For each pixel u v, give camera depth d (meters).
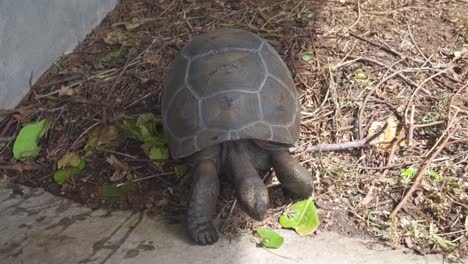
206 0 2.57
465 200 1.83
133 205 1.88
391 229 1.79
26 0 2.13
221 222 1.82
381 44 2.33
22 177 1.99
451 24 2.40
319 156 1.98
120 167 1.97
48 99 2.18
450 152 1.96
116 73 2.26
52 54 2.29
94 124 2.10
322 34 2.39
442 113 2.06
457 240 1.76
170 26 2.44
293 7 2.52
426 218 1.81
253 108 1.79
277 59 1.95
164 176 1.95
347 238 1.78
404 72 2.21
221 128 1.77
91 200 1.91
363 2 2.54
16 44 2.13
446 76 2.19
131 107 2.14
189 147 1.78
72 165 1.98
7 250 1.78
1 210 1.89
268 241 1.75
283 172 1.80
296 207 1.84
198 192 1.77
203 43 1.94
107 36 2.41
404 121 2.05
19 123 2.12
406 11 2.48
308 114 2.10
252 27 2.42
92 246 1.78
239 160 1.79
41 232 1.82
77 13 2.37
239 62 1.86
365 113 2.09
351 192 1.89
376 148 1.99
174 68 1.94
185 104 1.83
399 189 1.88
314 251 1.74
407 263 1.71
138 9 2.55
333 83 2.17
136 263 1.73
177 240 1.78
